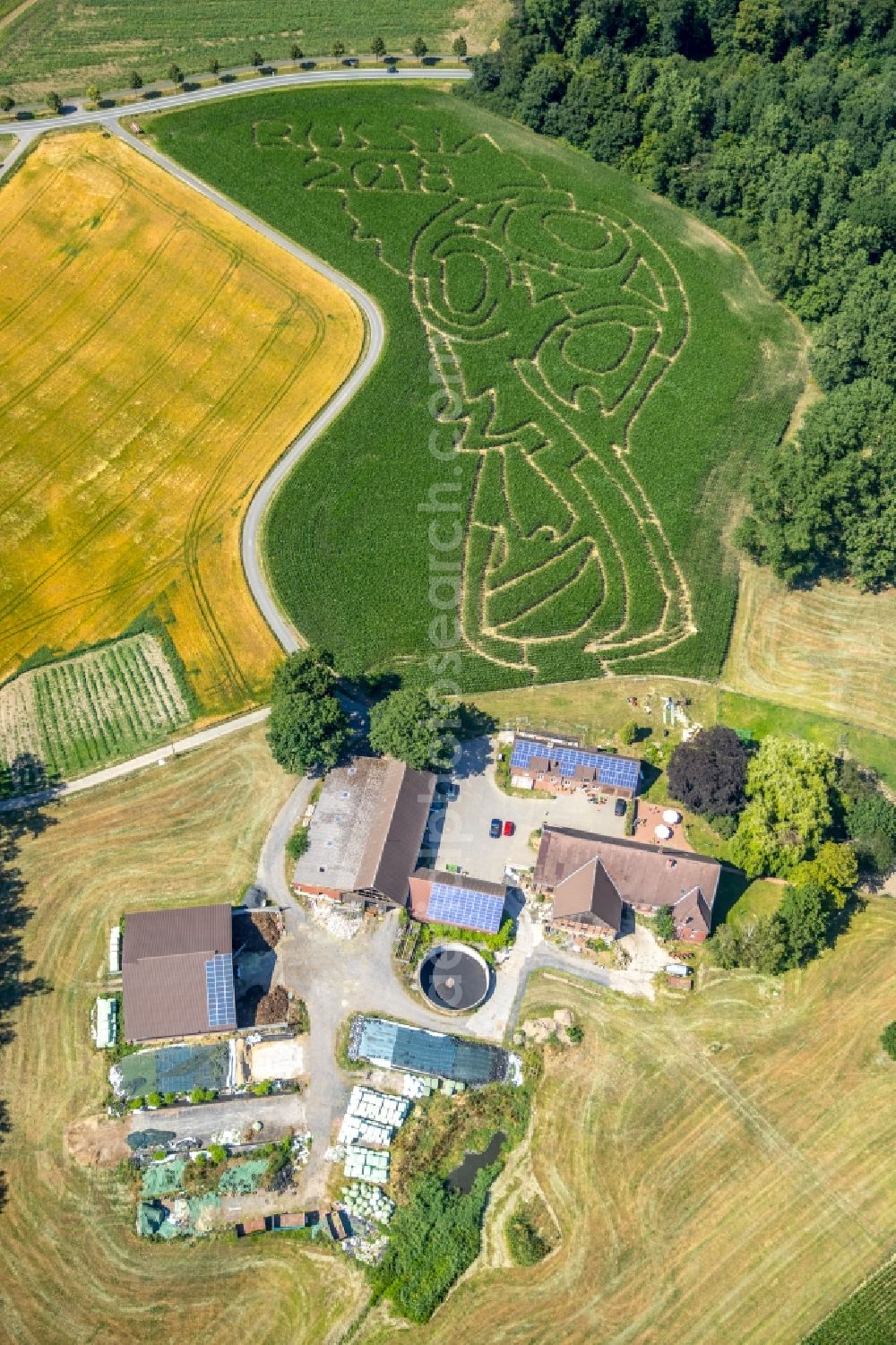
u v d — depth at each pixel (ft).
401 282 556.92
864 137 570.46
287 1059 331.16
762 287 572.10
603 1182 315.37
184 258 552.41
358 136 622.95
